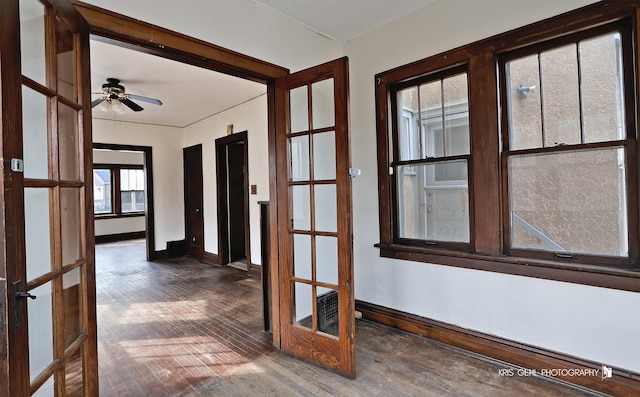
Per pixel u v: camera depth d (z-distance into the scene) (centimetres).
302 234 242
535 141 218
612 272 184
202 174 614
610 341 188
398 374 217
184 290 428
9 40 105
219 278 489
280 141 250
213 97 466
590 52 198
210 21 216
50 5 131
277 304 259
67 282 147
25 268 110
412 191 284
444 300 257
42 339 130
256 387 208
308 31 288
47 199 133
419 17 264
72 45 151
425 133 274
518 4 216
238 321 321
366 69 303
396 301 288
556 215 212
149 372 228
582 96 201
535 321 214
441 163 265
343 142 214
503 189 229
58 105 138
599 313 191
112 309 358
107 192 943
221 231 574
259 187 484
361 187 311
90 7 166
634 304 180
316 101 259
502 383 204
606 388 188
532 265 212
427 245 272
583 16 192
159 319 328
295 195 254
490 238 233
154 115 563
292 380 215
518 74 224
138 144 612
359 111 310
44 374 125
